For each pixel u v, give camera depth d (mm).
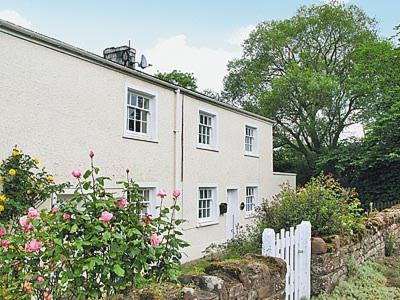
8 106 7457
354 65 23328
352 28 26094
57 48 8453
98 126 9484
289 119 26812
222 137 15039
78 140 8930
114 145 9961
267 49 27938
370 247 8328
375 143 19703
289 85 24797
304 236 6047
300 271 5883
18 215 6879
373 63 21688
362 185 20109
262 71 28422
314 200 7316
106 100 9750
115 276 3426
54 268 3377
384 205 17703
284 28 27547
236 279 4016
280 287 4680
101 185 3863
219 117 14891
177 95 12391
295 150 28297
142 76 10852
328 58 26984
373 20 26797
